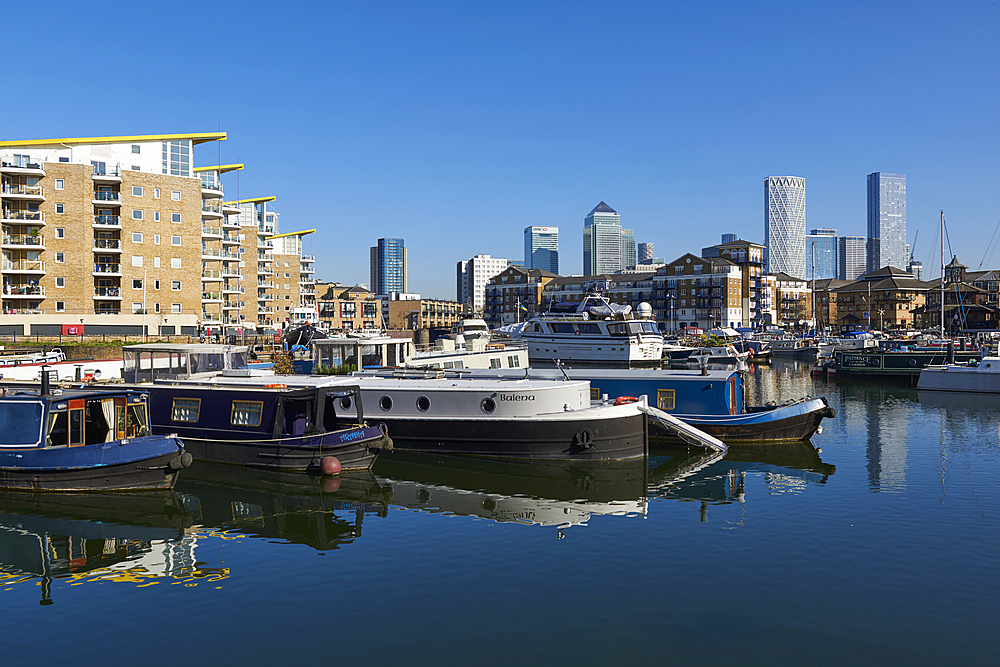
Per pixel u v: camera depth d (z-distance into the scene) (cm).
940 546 1767
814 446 3206
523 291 18462
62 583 1549
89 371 4125
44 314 7175
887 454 3017
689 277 15700
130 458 2169
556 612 1384
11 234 7294
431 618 1360
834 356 7225
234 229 9906
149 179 7875
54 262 7375
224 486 2388
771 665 1188
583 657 1212
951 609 1395
